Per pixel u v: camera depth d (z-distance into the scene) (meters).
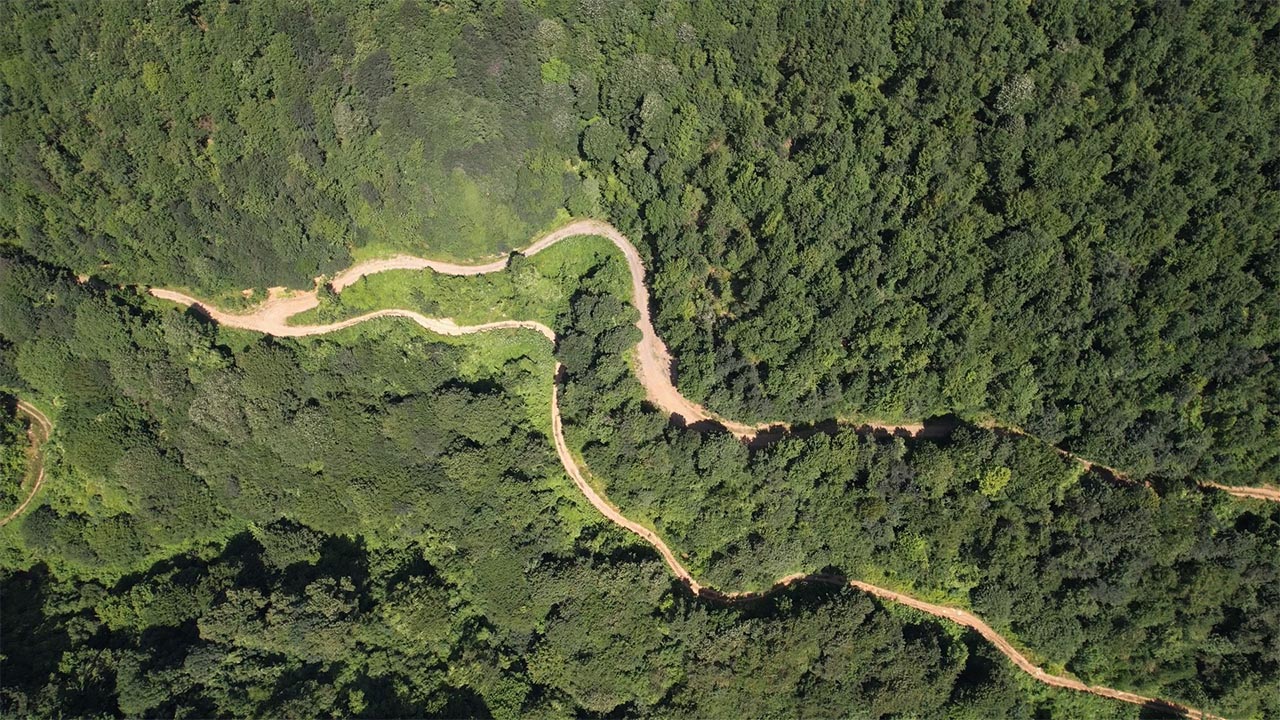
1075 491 106.56
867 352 113.44
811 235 111.56
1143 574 105.19
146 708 102.50
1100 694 113.12
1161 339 98.94
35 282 110.62
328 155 117.06
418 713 110.19
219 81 108.69
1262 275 93.38
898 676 110.81
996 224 102.31
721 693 112.25
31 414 116.00
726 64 110.19
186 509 115.31
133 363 115.38
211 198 115.88
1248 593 101.44
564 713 112.62
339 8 109.25
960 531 111.19
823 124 107.62
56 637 108.31
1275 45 88.50
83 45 104.88
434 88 113.06
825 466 114.88
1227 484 103.00
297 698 105.50
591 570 118.44
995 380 108.69
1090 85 96.12
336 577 115.12
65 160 108.94
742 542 117.44
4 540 113.19
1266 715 104.56
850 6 102.56
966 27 98.88
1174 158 93.25
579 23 113.38
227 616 108.62
